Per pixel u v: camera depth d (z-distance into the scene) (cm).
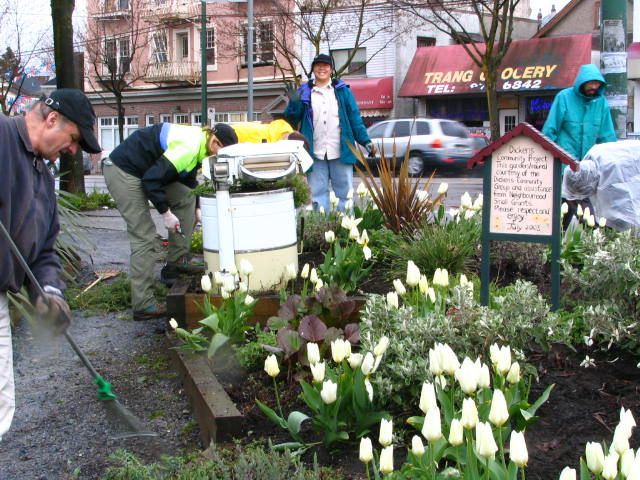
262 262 571
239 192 580
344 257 578
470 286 427
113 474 354
